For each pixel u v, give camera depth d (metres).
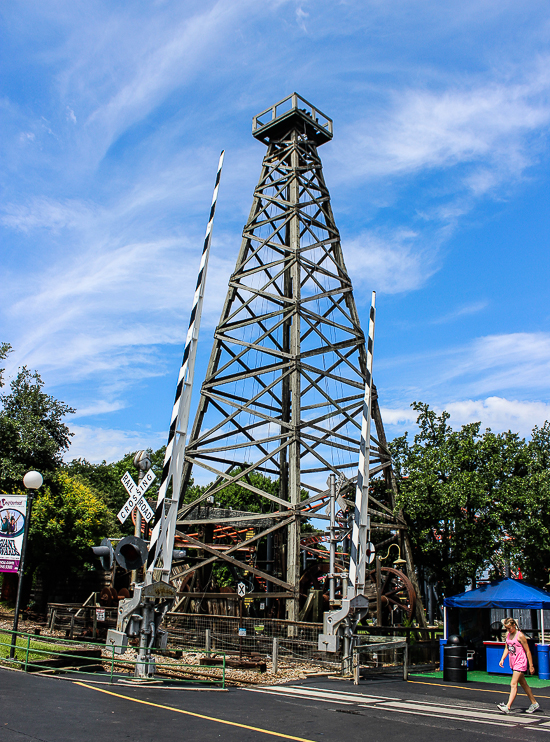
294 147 29.64
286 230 30.55
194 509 27.81
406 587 24.44
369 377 20.09
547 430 27.16
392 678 17.73
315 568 28.09
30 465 33.22
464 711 12.51
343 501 19.45
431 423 28.84
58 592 39.94
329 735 9.55
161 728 9.20
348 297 29.50
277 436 24.41
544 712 12.55
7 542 16.70
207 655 18.83
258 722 10.28
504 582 20.23
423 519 26.50
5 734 8.27
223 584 48.56
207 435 26.52
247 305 27.64
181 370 15.70
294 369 24.66
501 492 24.81
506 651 12.88
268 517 23.12
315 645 18.92
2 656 15.80
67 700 10.95
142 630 14.09
